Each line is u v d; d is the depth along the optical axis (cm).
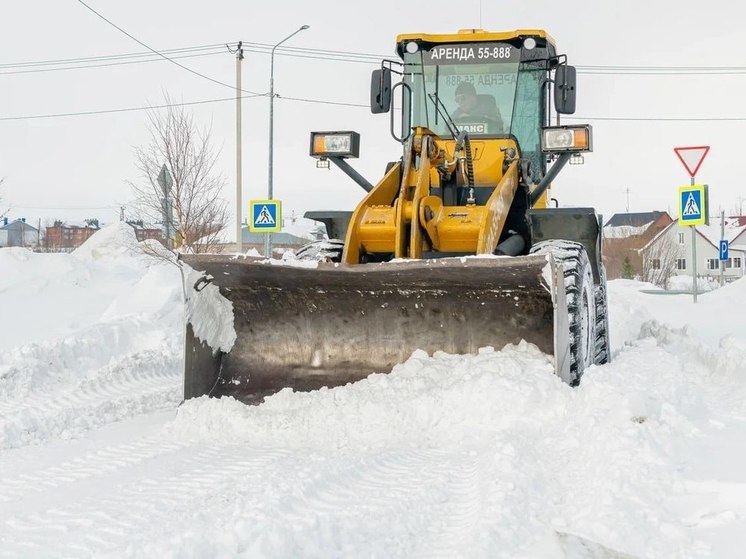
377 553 310
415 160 645
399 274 526
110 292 1485
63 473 454
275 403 551
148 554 301
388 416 506
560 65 684
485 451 450
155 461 471
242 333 606
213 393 593
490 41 714
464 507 366
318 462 440
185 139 1694
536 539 315
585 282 595
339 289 567
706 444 410
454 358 554
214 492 398
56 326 1157
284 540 310
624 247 5003
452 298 559
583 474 381
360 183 702
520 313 553
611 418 426
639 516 318
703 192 1241
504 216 605
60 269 1559
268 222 1502
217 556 300
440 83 718
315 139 688
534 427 480
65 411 622
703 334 1047
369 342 582
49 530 356
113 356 876
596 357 691
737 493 331
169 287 1167
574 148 627
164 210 1702
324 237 727
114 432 562
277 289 579
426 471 426
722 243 2111
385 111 702
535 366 518
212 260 549
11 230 6806
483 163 676
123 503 390
